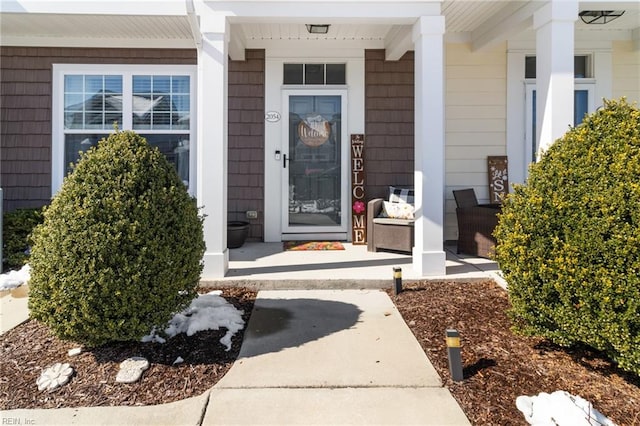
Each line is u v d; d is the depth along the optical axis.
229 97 6.35
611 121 2.77
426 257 4.61
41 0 4.44
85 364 2.80
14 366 2.81
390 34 5.92
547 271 2.66
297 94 6.39
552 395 2.35
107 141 3.03
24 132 6.12
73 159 6.20
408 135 6.44
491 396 2.46
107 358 2.87
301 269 4.80
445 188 6.42
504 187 6.34
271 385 2.59
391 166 6.46
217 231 4.52
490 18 5.57
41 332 3.31
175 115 6.20
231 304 3.86
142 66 6.12
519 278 2.82
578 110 6.29
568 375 2.66
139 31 5.63
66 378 2.62
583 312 2.52
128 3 4.50
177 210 3.01
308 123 6.46
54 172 6.15
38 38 5.96
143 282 2.76
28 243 5.40
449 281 4.51
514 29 5.14
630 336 2.37
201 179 4.53
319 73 6.44
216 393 2.51
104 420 2.28
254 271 4.71
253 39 6.23
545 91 4.48
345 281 4.39
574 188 2.67
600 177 2.59
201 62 4.54
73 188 2.80
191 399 2.47
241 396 2.49
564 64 4.37
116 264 2.73
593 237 2.49
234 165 6.41
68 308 2.67
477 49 6.06
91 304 2.67
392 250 5.82
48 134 6.13
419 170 4.66
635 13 5.44
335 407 2.38
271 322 3.53
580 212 2.59
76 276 2.64
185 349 3.01
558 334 2.69
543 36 4.49
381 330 3.36
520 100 6.35
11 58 6.06
